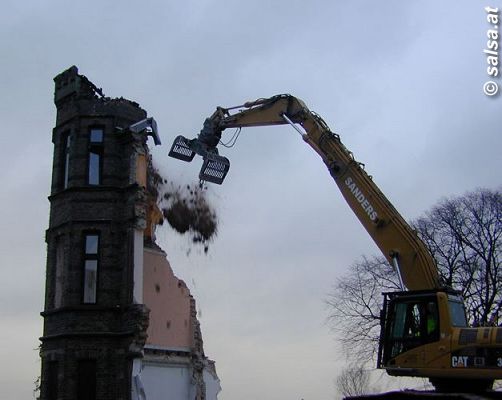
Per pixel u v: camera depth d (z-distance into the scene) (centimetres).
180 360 2844
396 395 1430
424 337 1448
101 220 2506
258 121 2005
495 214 4250
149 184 2956
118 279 2472
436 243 4216
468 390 1421
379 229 1675
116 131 2612
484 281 4053
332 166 1783
